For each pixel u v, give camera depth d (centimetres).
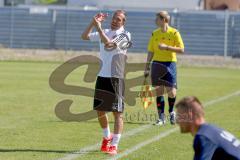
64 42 10106
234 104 4241
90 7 10962
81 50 9994
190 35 9825
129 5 12112
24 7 10212
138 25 9906
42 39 10194
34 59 8400
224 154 1470
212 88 5403
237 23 9631
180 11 10075
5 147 2591
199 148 1463
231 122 3372
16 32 10238
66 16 10088
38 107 3859
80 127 3145
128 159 2397
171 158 2430
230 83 5944
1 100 4172
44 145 2653
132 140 2809
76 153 2503
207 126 1487
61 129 3069
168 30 3306
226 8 12988
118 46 2455
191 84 5775
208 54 9800
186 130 1508
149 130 3092
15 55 8806
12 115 3506
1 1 12706
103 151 2536
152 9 10475
